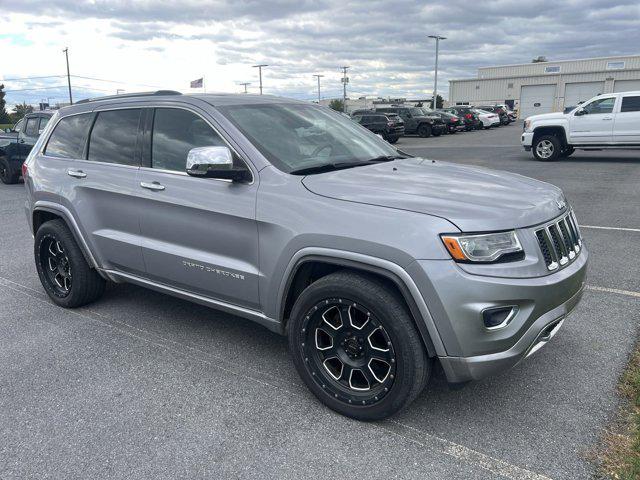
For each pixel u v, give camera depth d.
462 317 2.59
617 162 14.97
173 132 3.79
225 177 3.26
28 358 3.84
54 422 3.06
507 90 59.97
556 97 57.53
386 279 2.82
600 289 4.89
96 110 4.41
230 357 3.80
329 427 2.97
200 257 3.55
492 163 15.70
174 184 3.65
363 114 27.56
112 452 2.79
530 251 2.73
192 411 3.15
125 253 4.08
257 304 3.37
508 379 3.40
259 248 3.23
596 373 3.43
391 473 2.59
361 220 2.81
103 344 4.04
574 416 2.99
